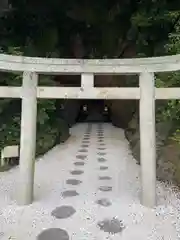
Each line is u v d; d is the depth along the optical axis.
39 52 7.72
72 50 10.98
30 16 7.46
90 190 3.54
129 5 7.82
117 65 2.96
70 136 9.80
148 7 5.98
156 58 2.82
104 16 8.88
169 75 3.97
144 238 2.19
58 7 7.94
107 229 2.36
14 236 2.21
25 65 2.91
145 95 2.88
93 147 7.42
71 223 2.48
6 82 5.21
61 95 2.97
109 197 3.24
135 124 7.64
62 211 2.77
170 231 2.31
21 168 2.94
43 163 5.33
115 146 7.58
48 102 6.19
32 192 3.03
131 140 7.01
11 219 2.55
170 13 5.15
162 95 2.87
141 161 2.94
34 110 2.97
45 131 7.01
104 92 2.98
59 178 4.16
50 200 3.12
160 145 4.50
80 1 8.07
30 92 2.93
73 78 11.58
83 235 2.24
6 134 5.10
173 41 4.21
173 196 3.20
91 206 2.92
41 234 2.25
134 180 4.04
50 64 2.95
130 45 8.76
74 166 5.06
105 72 2.96
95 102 18.53
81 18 8.93
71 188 3.62
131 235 2.24
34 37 7.86
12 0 6.70
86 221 2.53
